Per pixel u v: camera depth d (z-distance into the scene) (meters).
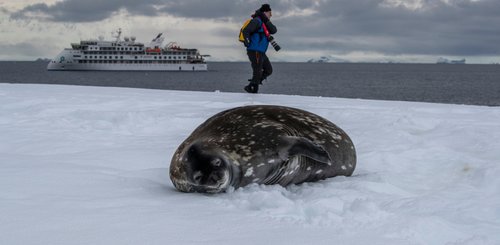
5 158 4.73
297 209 2.95
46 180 3.73
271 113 4.54
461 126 6.60
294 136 4.11
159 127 7.25
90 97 10.93
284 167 4.03
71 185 3.62
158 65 115.00
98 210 2.90
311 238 2.45
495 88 78.81
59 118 7.61
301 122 4.52
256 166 3.90
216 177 3.65
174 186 3.95
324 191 3.63
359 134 6.26
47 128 6.95
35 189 3.43
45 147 5.58
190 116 8.02
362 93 66.12
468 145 5.54
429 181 4.18
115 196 3.32
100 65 114.88
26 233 2.42
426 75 154.38
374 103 10.49
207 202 3.21
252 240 2.40
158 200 3.25
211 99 10.95
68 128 6.98
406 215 2.89
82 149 5.50
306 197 3.51
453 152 5.03
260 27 12.37
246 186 3.89
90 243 2.29
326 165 4.30
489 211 3.12
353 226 2.66
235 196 3.41
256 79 12.68
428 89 76.00
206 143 3.98
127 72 125.69
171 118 7.66
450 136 5.94
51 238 2.35
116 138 6.27
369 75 151.25
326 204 3.10
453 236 2.62
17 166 4.27
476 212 3.10
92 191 3.46
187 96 11.63
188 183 3.71
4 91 12.47
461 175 4.30
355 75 150.12
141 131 6.99
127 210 2.92
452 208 3.15
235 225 2.65
